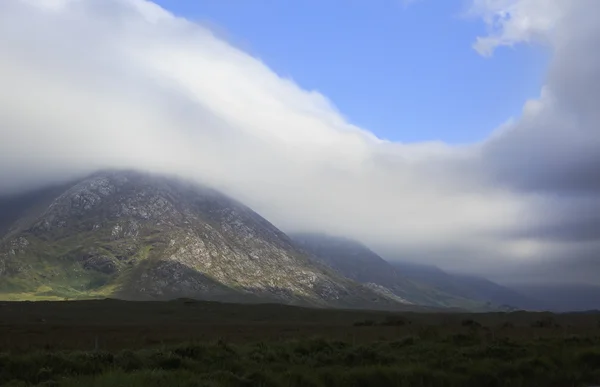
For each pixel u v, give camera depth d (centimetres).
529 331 6062
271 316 13175
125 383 1892
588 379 2711
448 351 3206
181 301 16412
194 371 2364
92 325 7806
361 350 3038
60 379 2059
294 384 2162
